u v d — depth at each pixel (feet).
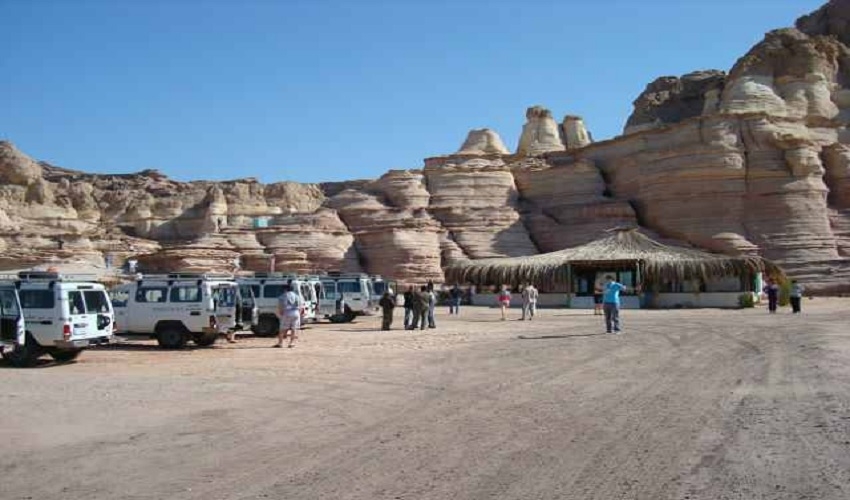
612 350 70.03
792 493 24.52
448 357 67.51
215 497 25.84
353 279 132.26
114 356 74.18
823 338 75.92
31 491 27.07
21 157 401.90
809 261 205.26
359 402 44.19
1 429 37.52
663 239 225.35
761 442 31.42
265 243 238.07
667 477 26.78
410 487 26.50
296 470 29.14
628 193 250.78
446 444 32.94
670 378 50.90
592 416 38.34
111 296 83.30
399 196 266.98
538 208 265.95
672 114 364.38
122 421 39.22
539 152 304.71
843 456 28.81
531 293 129.70
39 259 248.73
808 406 38.68
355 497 25.49
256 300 98.17
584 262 175.63
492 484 26.55
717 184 219.20
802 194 214.07
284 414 40.75
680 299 171.01
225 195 416.67
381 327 112.88
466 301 197.47
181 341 81.15
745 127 222.07
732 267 161.58
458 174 270.26
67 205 410.72
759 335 81.92
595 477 27.09
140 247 302.86
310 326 118.52
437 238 245.86
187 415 40.73
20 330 65.31
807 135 229.86
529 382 50.80
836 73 270.26
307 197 437.17
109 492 26.68
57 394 48.19
